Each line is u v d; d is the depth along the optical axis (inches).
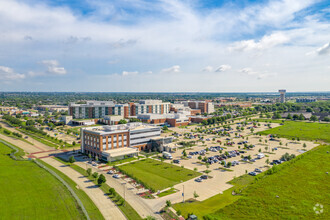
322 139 7332.7
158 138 6240.2
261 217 2701.8
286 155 5172.2
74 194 3341.5
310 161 4749.0
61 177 4033.0
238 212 2819.9
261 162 5034.5
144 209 2955.2
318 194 3253.0
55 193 3383.4
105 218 2738.7
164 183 3806.6
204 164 4859.7
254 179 3961.6
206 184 3769.7
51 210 2915.8
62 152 5782.5
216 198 3260.3
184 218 2738.7
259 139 7224.4
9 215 2792.8
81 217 2758.4
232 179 3983.8
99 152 5221.5
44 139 7234.3
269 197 3186.5
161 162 4970.5
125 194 3390.7
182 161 5078.7
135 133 5915.4
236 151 5905.5
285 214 2753.4
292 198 3147.1
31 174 4128.9
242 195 3329.2
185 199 3233.3
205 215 2701.8
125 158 5216.5
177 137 7824.8
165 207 2984.7
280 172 4146.2
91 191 3484.3
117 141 5511.8
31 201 3142.2
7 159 5022.1
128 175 4133.9
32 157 5324.8
